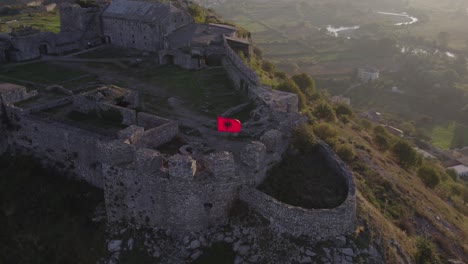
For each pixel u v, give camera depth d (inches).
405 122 5502.0
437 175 2385.6
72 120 1838.1
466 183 3587.6
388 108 6215.6
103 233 1405.0
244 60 2925.7
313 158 1593.3
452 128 5536.4
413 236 1600.6
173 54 3107.8
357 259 1231.5
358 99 6437.0
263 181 1441.9
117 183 1373.0
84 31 3789.4
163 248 1316.4
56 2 6378.0
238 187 1338.6
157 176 1295.5
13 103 1947.6
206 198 1301.7
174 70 2984.7
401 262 1331.2
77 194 1582.2
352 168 1889.8
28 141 1798.7
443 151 4576.8
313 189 1430.9
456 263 1569.9
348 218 1279.5
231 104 2263.8
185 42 3221.0
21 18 5251.0
